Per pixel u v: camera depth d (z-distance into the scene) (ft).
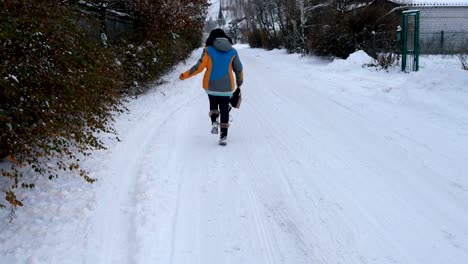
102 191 16.49
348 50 66.80
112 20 40.96
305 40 86.02
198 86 44.21
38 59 15.10
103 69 21.79
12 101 14.14
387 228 13.78
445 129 24.68
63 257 12.09
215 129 23.11
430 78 35.76
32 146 14.43
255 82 47.73
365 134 24.32
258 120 28.55
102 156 20.22
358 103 32.81
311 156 20.76
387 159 20.11
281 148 22.15
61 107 15.52
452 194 16.20
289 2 102.53
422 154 20.62
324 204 15.55
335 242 13.03
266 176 18.33
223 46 22.09
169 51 49.16
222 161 20.22
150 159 20.18
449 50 84.99
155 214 14.65
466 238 13.14
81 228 13.75
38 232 13.39
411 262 11.91
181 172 18.75
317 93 38.24
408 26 51.31
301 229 13.85
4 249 12.46
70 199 15.66
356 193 16.43
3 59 13.57
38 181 17.04
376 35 61.26
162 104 33.58
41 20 15.97
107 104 22.57
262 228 13.96
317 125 26.71
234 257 12.35
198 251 12.62
